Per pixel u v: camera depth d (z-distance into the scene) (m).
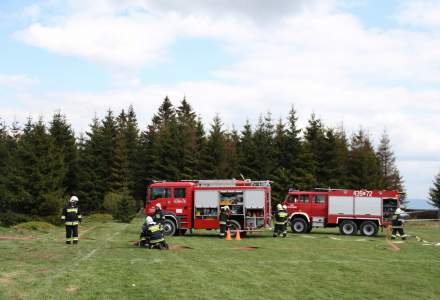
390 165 62.50
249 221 25.91
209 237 25.45
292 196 30.28
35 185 34.88
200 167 58.47
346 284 12.10
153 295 10.08
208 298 9.98
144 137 68.69
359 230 29.00
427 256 18.14
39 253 16.20
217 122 58.94
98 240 21.81
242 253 18.02
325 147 57.69
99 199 54.84
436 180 58.62
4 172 42.31
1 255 15.41
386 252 19.27
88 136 59.25
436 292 11.38
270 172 58.06
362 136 61.34
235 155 60.09
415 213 54.31
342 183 57.31
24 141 36.44
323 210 29.55
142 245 19.39
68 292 10.10
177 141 58.72
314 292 11.02
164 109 86.00
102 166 56.94
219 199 26.22
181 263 14.89
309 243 22.47
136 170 62.78
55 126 54.44
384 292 11.22
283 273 13.52
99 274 12.34
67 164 52.53
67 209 19.75
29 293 9.85
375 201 28.55
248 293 10.65
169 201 26.61
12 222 33.62
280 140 59.06
